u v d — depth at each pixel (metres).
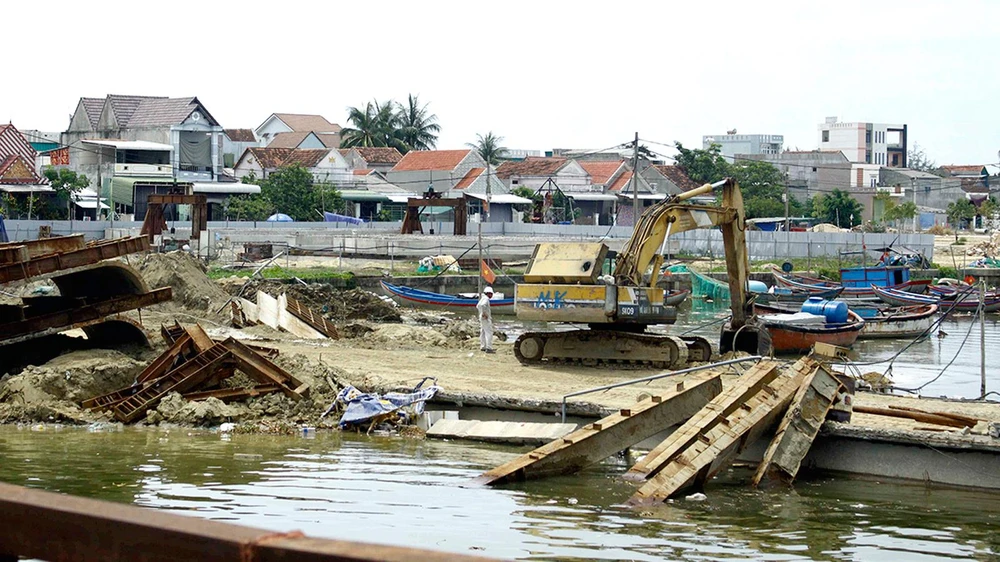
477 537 13.21
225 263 55.19
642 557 12.59
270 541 3.33
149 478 16.05
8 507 3.75
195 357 21.80
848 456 17.53
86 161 81.12
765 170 108.44
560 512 14.56
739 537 13.59
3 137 77.00
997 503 15.70
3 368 23.14
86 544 3.62
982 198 133.12
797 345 33.19
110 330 25.50
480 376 24.08
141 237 23.92
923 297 51.53
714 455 16.03
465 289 56.31
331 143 120.69
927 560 12.81
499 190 94.69
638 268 26.16
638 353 25.84
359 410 20.48
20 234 58.56
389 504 14.75
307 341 30.05
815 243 73.00
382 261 62.88
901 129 179.50
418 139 117.25
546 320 25.98
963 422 17.89
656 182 100.00
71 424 20.31
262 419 20.69
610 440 17.31
